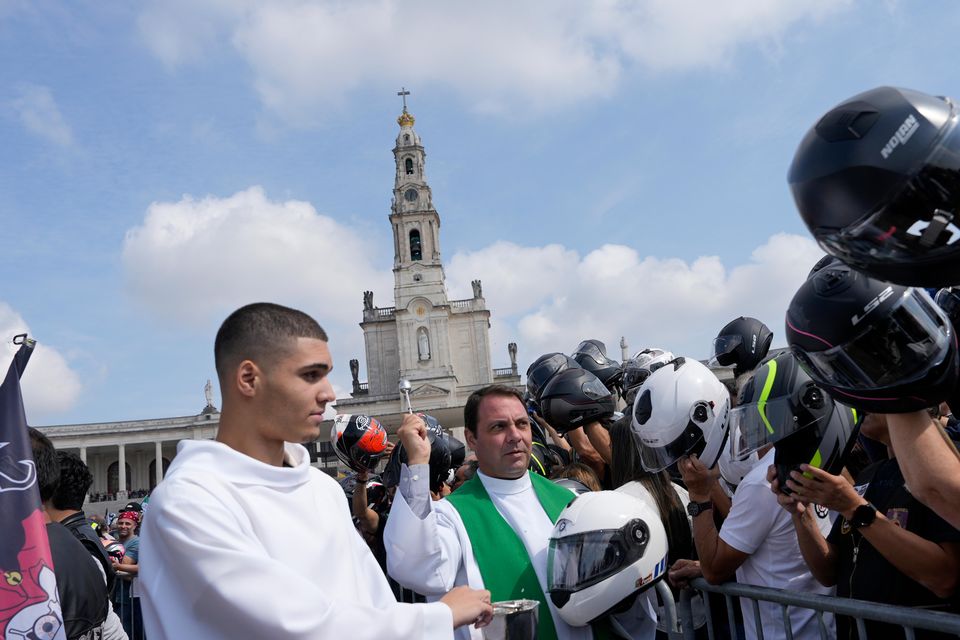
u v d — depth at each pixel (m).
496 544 3.76
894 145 1.51
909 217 1.53
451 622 2.46
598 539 3.37
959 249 1.55
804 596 3.11
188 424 59.53
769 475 3.10
